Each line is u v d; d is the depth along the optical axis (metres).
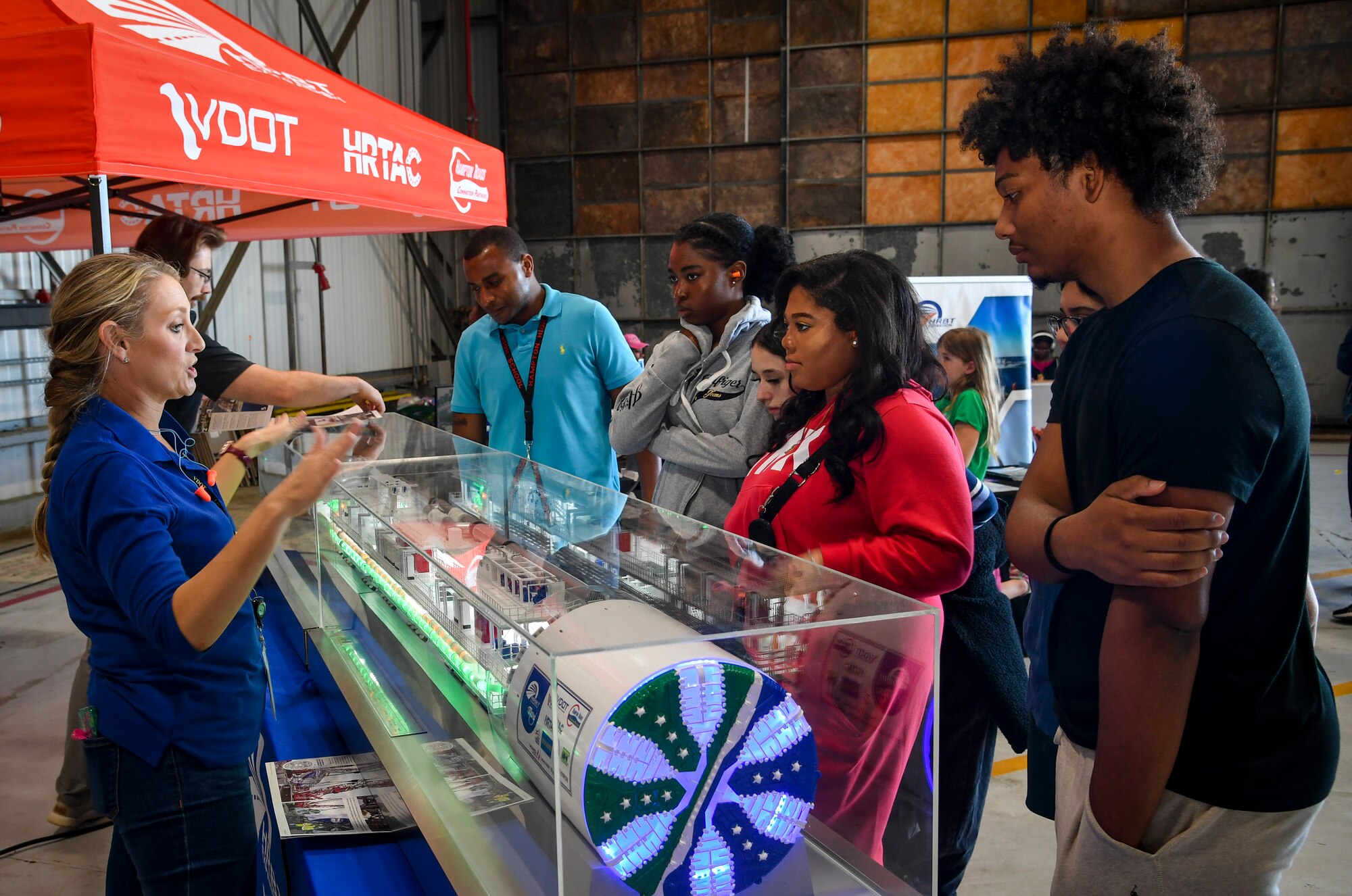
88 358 1.33
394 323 10.35
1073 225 0.92
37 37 1.64
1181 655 0.84
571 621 0.91
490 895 0.87
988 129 0.96
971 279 4.62
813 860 0.87
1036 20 9.45
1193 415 0.80
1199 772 0.89
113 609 1.33
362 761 1.42
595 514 1.41
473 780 1.01
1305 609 0.89
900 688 0.89
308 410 6.52
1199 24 9.12
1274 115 9.08
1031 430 4.71
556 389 2.66
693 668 0.80
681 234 1.99
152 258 1.43
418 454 1.98
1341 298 9.22
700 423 1.89
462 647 1.11
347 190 2.31
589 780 0.76
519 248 2.62
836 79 9.99
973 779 1.58
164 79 1.77
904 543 1.22
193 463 1.45
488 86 11.19
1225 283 0.85
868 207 10.09
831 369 1.35
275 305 8.46
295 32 8.53
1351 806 2.49
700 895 0.83
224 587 1.13
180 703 1.35
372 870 1.14
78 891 2.22
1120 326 0.91
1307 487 0.86
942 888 1.62
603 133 10.82
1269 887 0.91
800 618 0.87
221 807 1.40
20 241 3.64
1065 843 1.02
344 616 1.75
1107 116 0.87
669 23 10.45
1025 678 1.60
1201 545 0.79
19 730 3.15
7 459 5.86
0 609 4.47
